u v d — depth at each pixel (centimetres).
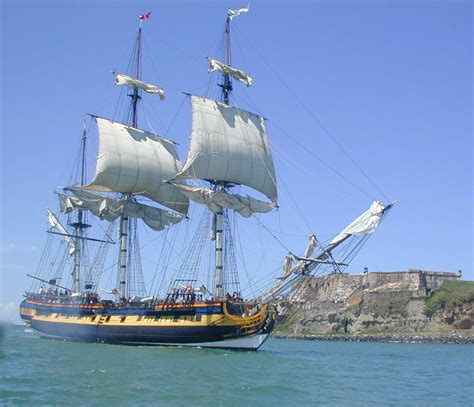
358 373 6300
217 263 8619
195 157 8669
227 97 9375
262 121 9400
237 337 7712
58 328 9844
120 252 10388
